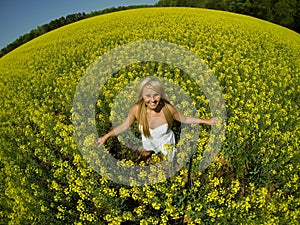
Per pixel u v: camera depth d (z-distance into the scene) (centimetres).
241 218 170
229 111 253
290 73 363
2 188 220
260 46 434
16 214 190
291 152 202
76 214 186
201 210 179
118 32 524
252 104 246
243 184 204
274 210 170
